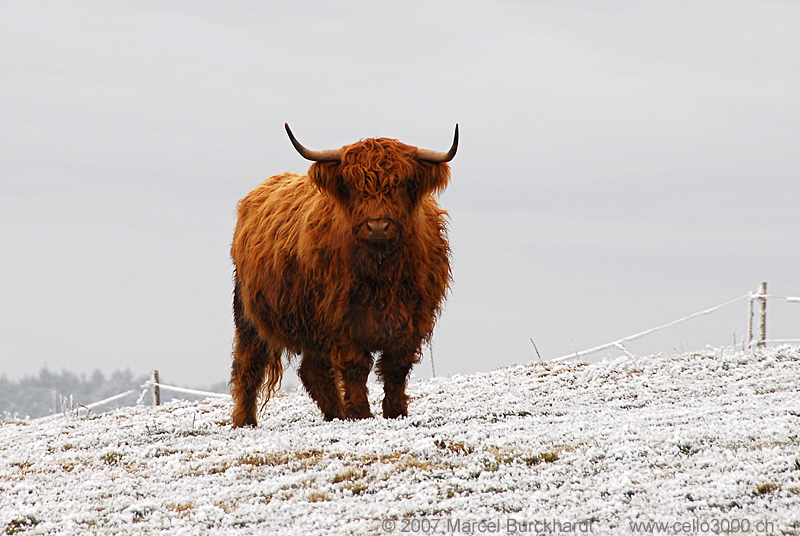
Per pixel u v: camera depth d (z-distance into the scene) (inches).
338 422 740.0
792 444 558.3
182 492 558.3
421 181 711.7
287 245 777.6
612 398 885.8
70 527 499.8
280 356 864.9
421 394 1047.6
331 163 707.4
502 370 1229.7
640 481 504.1
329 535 450.0
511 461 563.2
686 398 837.8
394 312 722.2
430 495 505.0
